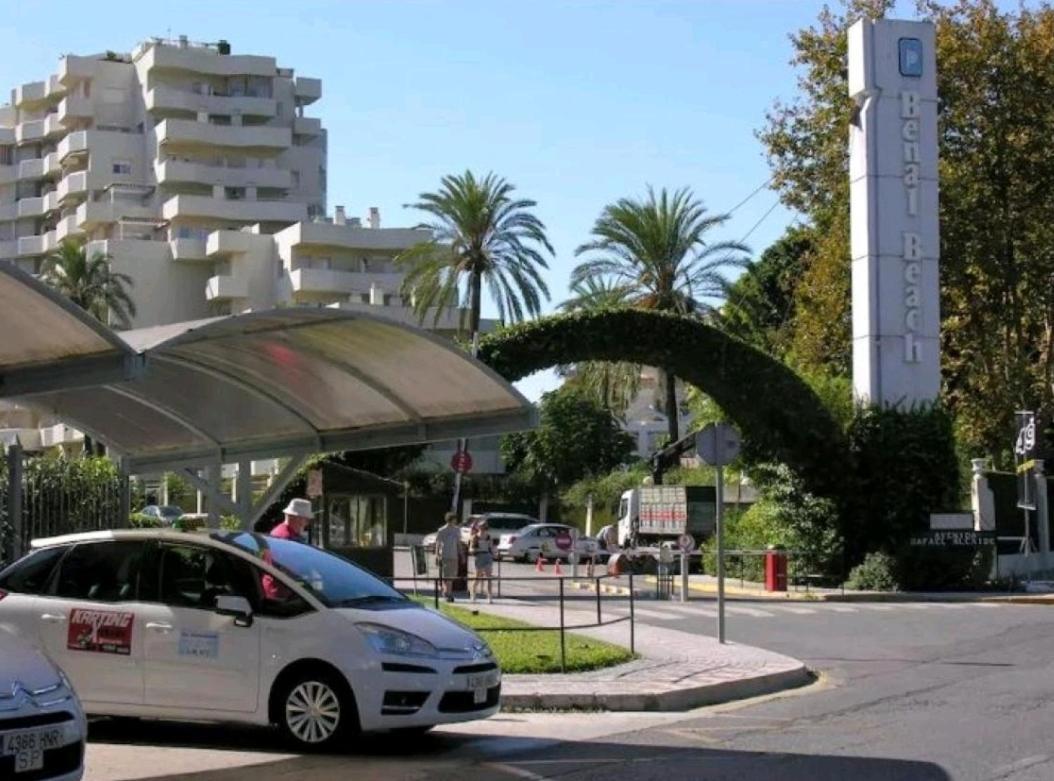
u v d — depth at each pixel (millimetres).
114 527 18922
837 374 47375
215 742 11867
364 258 86500
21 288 11180
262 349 15172
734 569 37875
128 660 11594
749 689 15406
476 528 27562
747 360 33750
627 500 52531
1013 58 45719
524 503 75125
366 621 11242
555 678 15383
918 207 34594
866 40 34562
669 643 19250
